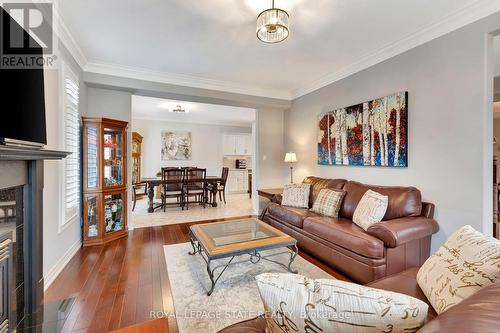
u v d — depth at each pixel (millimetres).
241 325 1040
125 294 2008
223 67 3537
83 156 3092
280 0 2047
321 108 4109
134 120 7246
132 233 3697
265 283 744
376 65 3121
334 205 3037
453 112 2326
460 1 2068
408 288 1337
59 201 2420
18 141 1381
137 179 6793
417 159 2645
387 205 2512
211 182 6148
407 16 2283
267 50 3004
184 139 7852
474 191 2180
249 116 7199
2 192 1412
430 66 2518
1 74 1249
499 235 2943
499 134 5836
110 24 2408
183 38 2701
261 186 5086
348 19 2330
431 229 2322
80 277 2287
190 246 3137
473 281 1017
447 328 500
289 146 5039
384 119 2963
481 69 2123
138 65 3443
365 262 2115
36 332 1565
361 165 3297
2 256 1382
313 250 2742
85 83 3391
